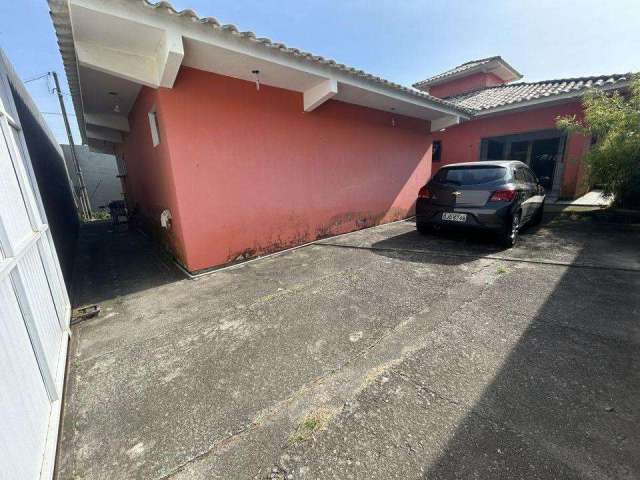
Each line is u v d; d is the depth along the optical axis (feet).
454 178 16.25
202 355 7.72
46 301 7.46
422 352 7.36
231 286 12.38
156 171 15.94
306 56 12.89
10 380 4.33
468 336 7.92
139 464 4.82
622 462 4.43
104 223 35.37
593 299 9.48
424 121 25.77
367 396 6.03
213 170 13.85
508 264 13.06
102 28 9.59
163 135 12.75
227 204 14.58
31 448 4.47
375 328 8.61
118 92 15.74
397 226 23.15
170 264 15.88
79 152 42.70
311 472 4.56
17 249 5.76
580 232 17.72
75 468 4.78
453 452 4.74
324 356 7.45
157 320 9.77
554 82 29.27
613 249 14.20
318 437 5.16
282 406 5.90
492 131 29.76
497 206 14.57
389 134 22.81
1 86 7.98
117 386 6.68
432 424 5.28
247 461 4.79
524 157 32.04
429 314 9.21
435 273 12.59
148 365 7.41
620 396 5.68
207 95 13.24
